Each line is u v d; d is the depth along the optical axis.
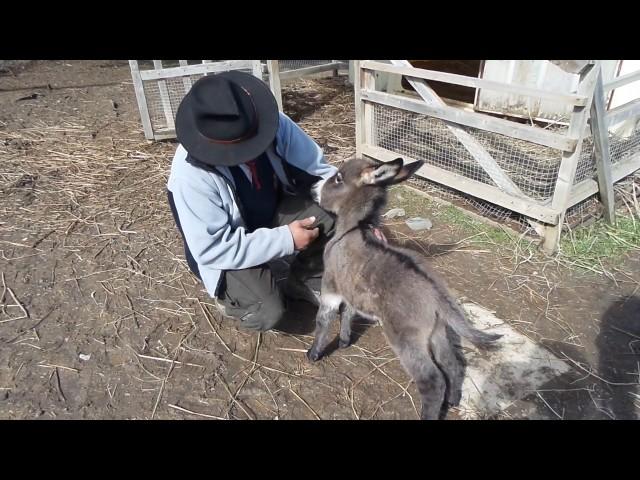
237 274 2.93
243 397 2.89
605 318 3.38
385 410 2.81
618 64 4.79
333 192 3.05
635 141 4.73
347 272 2.82
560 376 2.97
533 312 3.45
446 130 5.27
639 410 2.76
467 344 3.21
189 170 2.67
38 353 3.16
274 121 2.65
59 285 3.77
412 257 2.69
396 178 2.93
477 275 3.82
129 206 4.84
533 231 4.24
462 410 2.79
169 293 3.70
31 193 5.04
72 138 6.36
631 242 4.11
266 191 3.14
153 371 3.05
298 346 3.26
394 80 6.21
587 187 4.16
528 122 5.50
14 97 7.91
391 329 2.65
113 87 8.55
